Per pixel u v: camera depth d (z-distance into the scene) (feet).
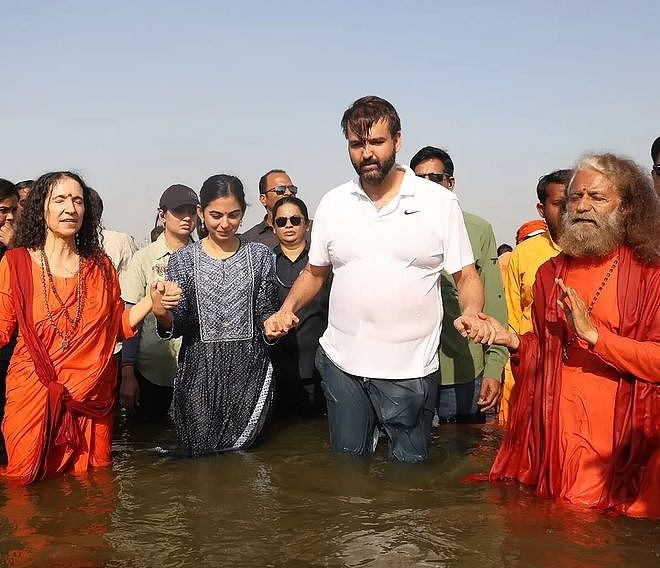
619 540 11.18
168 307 15.42
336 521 12.14
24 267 15.12
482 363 19.17
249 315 17.07
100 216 16.33
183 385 16.80
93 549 11.18
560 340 13.51
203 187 16.90
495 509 12.52
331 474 14.74
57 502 13.21
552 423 13.28
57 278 15.24
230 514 12.54
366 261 15.26
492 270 19.03
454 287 18.83
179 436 16.79
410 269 15.17
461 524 11.90
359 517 12.30
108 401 15.67
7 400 14.84
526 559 10.59
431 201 15.10
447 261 15.40
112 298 15.88
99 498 13.42
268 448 16.87
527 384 14.01
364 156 14.60
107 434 15.69
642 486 12.32
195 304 16.83
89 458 15.30
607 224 12.96
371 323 15.35
